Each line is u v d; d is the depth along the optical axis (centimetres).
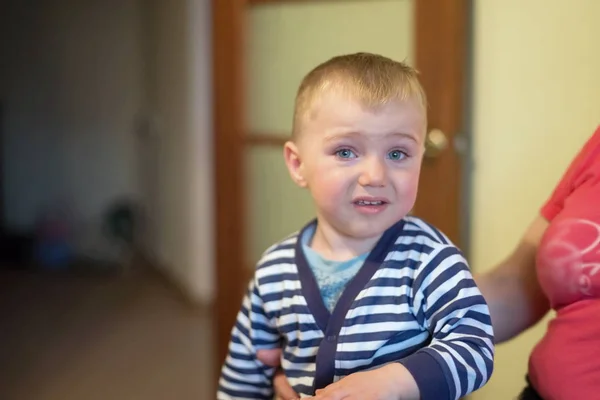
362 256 94
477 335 85
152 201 441
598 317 96
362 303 91
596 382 94
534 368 104
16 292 389
